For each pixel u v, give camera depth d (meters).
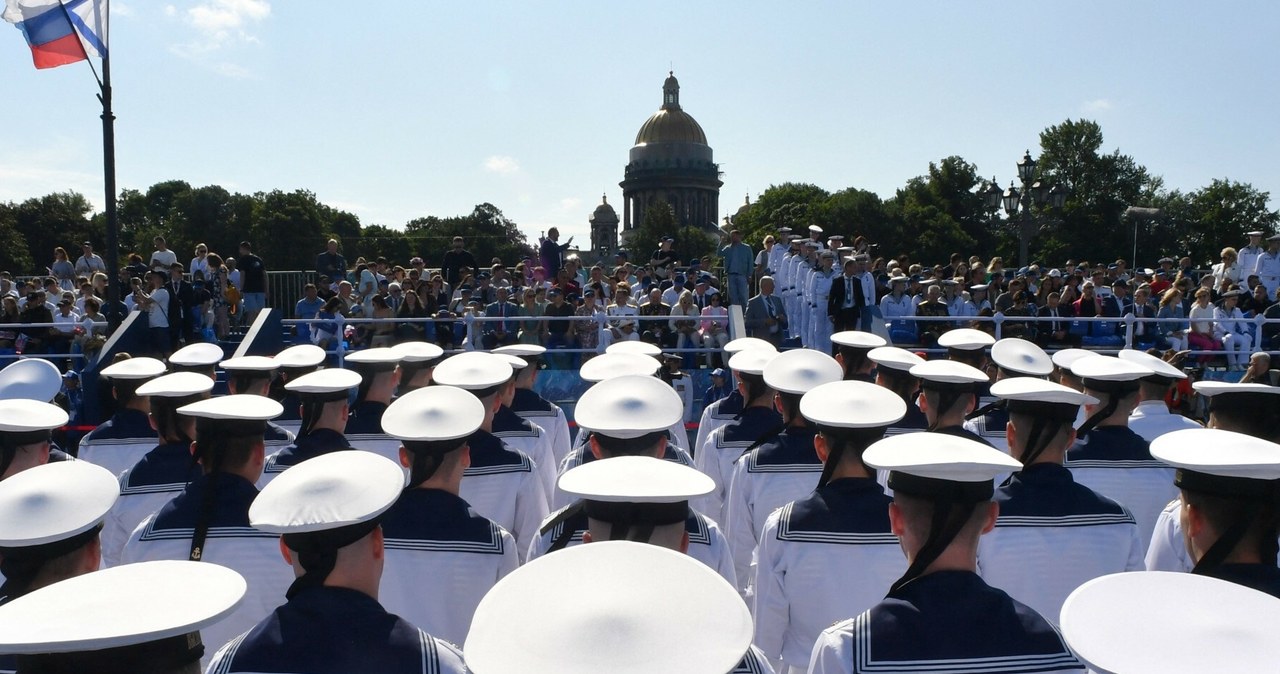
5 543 2.62
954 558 2.43
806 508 3.47
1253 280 16.20
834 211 83.50
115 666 1.85
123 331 12.56
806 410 3.54
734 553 4.64
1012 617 2.35
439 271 18.23
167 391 4.58
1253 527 2.66
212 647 3.48
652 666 1.63
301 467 2.58
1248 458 2.68
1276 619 1.81
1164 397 5.49
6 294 17.58
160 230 97.44
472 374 4.92
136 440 5.70
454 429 3.50
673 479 2.81
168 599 1.97
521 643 1.69
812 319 15.06
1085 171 91.50
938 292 14.70
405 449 3.56
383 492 2.46
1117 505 3.51
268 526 2.32
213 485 3.59
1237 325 13.44
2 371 6.36
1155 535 3.69
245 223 92.25
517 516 4.63
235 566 3.45
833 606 3.35
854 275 13.62
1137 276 21.19
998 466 2.37
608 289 17.36
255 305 17.27
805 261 16.25
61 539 2.68
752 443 5.20
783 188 106.25
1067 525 3.41
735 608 1.77
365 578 2.41
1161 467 4.48
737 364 5.43
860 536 3.35
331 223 100.06
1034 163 20.12
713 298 14.81
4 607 1.93
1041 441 3.54
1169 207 89.75
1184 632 1.80
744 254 16.98
